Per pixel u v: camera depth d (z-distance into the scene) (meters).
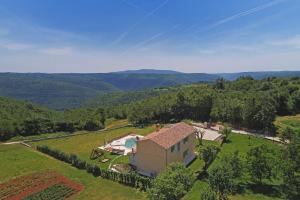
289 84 163.88
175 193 40.69
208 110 121.19
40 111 156.75
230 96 128.38
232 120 112.06
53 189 57.03
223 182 46.00
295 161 51.59
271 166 54.34
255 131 101.44
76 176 63.44
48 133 111.31
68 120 120.25
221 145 83.50
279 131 99.06
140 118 118.94
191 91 137.00
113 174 60.91
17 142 94.62
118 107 163.88
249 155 56.44
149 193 42.66
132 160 69.31
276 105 127.31
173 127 73.62
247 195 50.75
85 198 53.38
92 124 120.00
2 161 72.81
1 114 124.56
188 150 73.69
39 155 78.06
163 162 62.91
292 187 49.56
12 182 60.09
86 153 80.44
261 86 171.12
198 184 55.88
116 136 100.50
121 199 52.50
